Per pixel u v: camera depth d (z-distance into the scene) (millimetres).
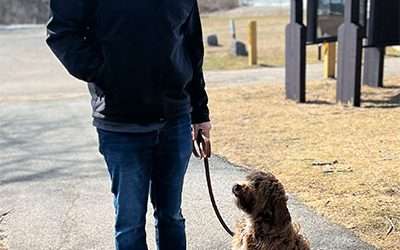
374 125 8180
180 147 3039
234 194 3102
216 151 7043
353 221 4652
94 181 6039
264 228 3119
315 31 10078
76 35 2684
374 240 4289
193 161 6562
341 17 10172
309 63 16172
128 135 2871
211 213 4949
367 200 5129
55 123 9195
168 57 2789
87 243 4422
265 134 7879
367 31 10484
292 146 7199
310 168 6199
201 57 3086
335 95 10570
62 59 2709
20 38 28516
